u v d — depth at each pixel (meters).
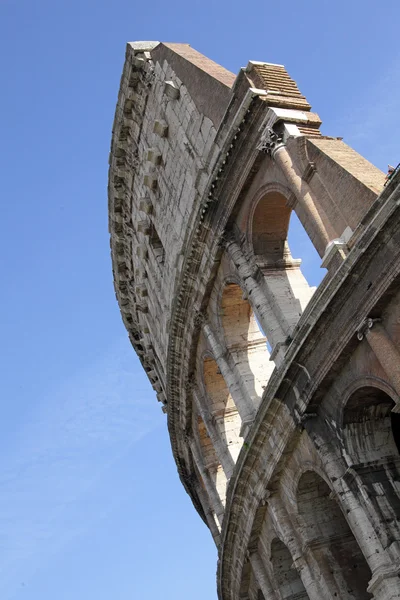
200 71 37.03
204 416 41.38
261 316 30.47
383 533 23.17
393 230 21.08
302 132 28.17
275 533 31.92
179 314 39.75
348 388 24.62
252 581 37.81
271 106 29.52
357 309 23.03
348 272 22.53
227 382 35.12
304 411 26.50
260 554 34.97
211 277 35.69
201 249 35.91
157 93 42.75
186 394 43.91
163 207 43.50
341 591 27.45
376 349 22.22
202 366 40.03
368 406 25.05
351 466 24.36
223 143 31.92
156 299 49.75
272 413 28.53
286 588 33.00
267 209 30.94
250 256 31.84
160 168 43.19
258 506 31.92
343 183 24.56
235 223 33.12
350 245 23.48
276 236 31.94
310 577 28.52
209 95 35.66
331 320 24.31
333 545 28.64
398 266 21.12
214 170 32.72
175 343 41.94
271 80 30.38
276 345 28.64
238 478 32.28
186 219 39.31
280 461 29.27
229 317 36.09
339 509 29.47
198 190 36.16
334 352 24.48
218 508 44.16
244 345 35.56
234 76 36.56
